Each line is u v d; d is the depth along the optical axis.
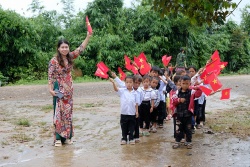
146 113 7.28
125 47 23.92
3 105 11.83
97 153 5.84
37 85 18.80
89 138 6.98
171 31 24.67
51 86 6.44
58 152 5.94
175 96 6.14
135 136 6.59
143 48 24.19
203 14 5.64
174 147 6.08
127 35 24.22
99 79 22.30
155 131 7.49
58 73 6.39
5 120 8.91
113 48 23.72
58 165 5.20
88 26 6.72
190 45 26.06
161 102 7.73
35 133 7.41
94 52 23.61
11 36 21.12
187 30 25.20
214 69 6.21
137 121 6.55
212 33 30.52
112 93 14.95
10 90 16.42
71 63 6.50
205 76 6.17
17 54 21.67
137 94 6.48
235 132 7.18
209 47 27.70
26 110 10.65
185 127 6.10
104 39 23.42
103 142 6.62
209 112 9.73
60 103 6.40
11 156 5.70
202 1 5.00
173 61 25.48
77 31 24.62
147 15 24.58
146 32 25.06
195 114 7.00
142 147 6.21
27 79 21.38
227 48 29.11
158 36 24.42
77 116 9.48
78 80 21.47
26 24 21.33
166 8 5.57
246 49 31.00
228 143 6.35
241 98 12.89
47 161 5.41
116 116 9.47
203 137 6.86
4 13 20.91
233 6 5.19
